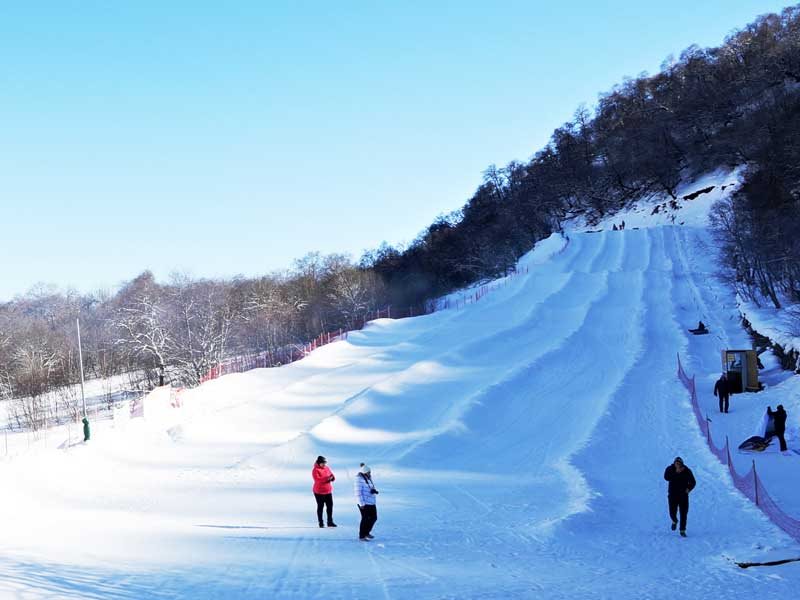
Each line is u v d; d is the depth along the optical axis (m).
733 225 83.19
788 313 51.88
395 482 30.23
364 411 43.22
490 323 70.38
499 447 36.19
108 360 115.88
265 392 57.50
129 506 27.36
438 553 18.62
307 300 129.38
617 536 21.36
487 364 53.44
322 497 22.14
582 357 54.59
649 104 197.38
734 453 31.36
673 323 65.44
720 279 80.00
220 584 14.45
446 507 25.56
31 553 16.84
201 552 17.95
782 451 30.50
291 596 13.70
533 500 26.45
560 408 42.03
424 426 40.78
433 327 73.00
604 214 168.12
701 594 15.07
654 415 39.28
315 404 48.72
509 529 22.03
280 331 112.94
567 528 21.66
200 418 47.06
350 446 37.66
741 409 39.00
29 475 33.56
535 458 33.59
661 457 32.06
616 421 38.16
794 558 18.00
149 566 15.94
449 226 195.88
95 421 66.19
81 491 30.45
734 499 24.98
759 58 161.62
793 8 185.62
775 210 74.25
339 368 58.28
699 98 166.25
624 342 59.25
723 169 147.12
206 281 118.50
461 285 152.88
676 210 137.88
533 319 67.94
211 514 25.14
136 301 101.88
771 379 44.78
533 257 121.44
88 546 18.30
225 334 93.94
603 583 15.95
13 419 86.31
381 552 18.47
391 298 136.88
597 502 24.61
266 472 33.69
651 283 83.00
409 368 51.03
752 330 58.06
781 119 109.12
